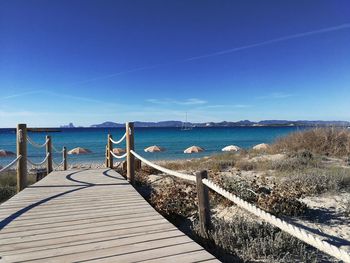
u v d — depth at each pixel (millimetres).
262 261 4254
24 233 4383
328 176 8828
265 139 61844
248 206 3562
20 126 8055
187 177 5086
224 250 4453
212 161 15789
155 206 6801
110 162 13453
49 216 5234
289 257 4328
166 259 3496
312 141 16938
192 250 3754
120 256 3582
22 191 7422
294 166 12023
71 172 10992
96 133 105000
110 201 6348
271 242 4574
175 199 6820
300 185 7766
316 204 6785
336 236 5105
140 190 9375
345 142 16094
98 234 4324
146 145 49000
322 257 4441
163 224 4773
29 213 5430
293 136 18234
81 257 3559
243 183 7422
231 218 6047
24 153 8109
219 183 7324
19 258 3535
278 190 6613
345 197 7254
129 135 9211
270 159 14359
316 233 5215
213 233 4773
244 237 4934
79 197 6730
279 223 3104
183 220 6406
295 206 6102
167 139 65688
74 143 56688
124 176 10641
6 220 5012
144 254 3637
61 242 4027
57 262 3428
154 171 12914
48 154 11305
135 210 5625
